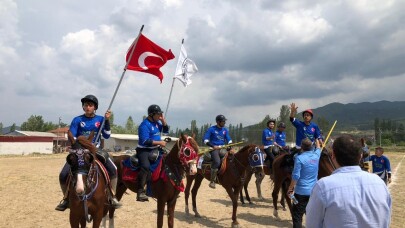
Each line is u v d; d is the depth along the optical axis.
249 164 9.83
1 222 9.63
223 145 10.68
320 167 8.91
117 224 9.73
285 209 12.03
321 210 3.10
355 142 3.20
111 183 6.94
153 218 10.47
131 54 8.34
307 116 9.96
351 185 3.04
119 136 65.50
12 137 59.34
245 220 10.52
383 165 12.42
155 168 7.72
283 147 13.19
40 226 9.28
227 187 9.82
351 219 2.95
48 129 106.50
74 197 6.02
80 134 7.11
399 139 118.12
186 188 10.97
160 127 8.30
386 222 3.01
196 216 10.89
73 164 5.93
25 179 18.89
